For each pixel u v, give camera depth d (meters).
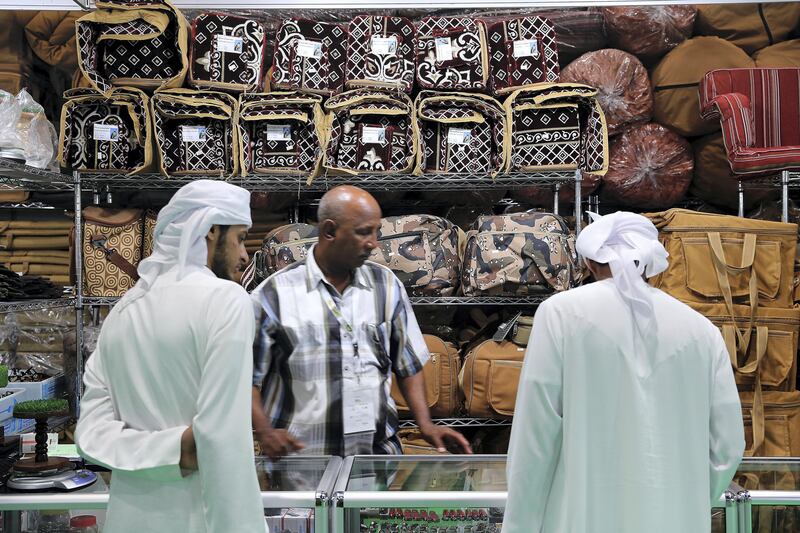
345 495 1.61
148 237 3.39
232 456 1.38
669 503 1.51
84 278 3.34
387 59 3.28
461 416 3.34
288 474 1.78
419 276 3.20
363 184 3.42
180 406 1.44
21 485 1.71
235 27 3.27
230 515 1.38
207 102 3.15
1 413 2.68
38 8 3.50
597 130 3.29
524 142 3.25
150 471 1.42
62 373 3.43
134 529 1.45
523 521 1.56
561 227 3.27
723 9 3.71
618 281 1.55
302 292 2.31
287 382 2.29
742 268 3.20
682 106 3.64
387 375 2.37
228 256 1.58
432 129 3.33
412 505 1.61
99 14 3.09
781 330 3.21
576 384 1.53
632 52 3.71
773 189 3.75
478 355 3.22
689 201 3.85
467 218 3.77
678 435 1.53
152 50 3.17
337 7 3.58
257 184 3.39
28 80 3.73
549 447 1.55
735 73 3.50
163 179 3.25
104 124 3.19
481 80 3.26
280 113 3.18
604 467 1.53
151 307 1.48
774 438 3.21
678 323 1.55
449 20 3.34
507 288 3.19
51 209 3.88
